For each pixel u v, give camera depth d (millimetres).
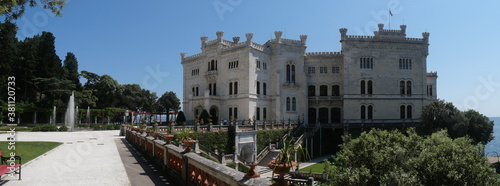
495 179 22812
